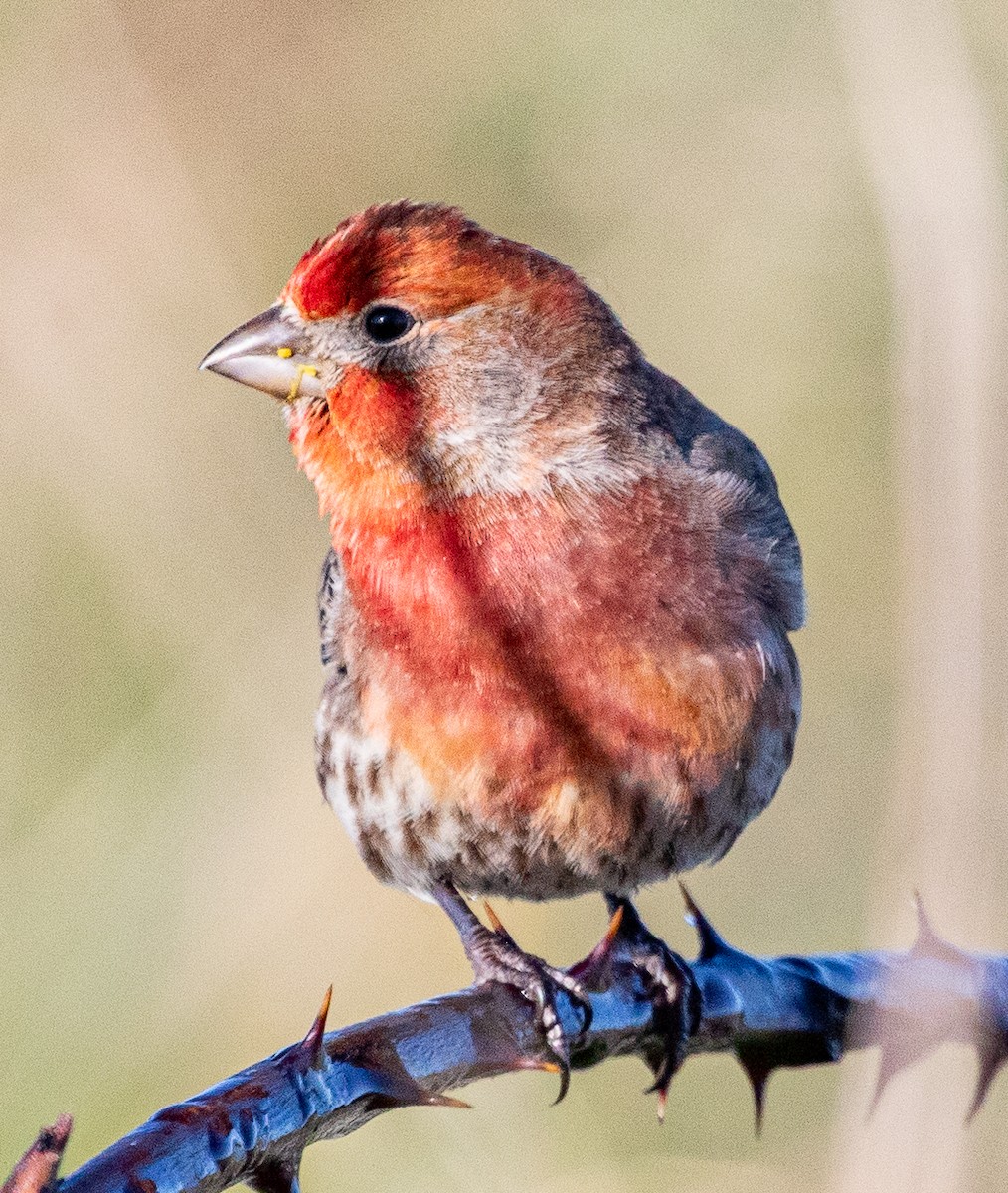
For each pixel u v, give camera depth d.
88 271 13.68
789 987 6.49
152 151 13.82
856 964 6.27
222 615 13.03
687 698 7.11
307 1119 5.42
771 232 13.75
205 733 12.48
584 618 7.06
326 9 14.09
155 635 12.80
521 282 7.38
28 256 13.66
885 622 12.84
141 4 13.91
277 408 13.40
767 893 12.38
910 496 6.14
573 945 11.93
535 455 7.26
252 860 11.97
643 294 13.89
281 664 12.79
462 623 7.11
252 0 14.05
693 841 7.41
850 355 13.46
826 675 12.87
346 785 7.62
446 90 14.15
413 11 14.14
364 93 14.09
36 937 11.59
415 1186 10.74
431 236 7.38
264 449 13.38
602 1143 11.16
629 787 7.16
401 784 7.34
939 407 6.23
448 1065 5.93
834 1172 6.48
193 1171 5.16
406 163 14.13
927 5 7.84
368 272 7.36
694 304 13.80
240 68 14.02
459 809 7.26
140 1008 11.45
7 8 13.84
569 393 7.34
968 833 5.73
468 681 7.12
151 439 13.44
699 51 13.84
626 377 7.49
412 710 7.22
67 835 12.02
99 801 12.16
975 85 7.71
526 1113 11.08
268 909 11.74
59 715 12.62
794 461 13.34
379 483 7.32
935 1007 6.09
